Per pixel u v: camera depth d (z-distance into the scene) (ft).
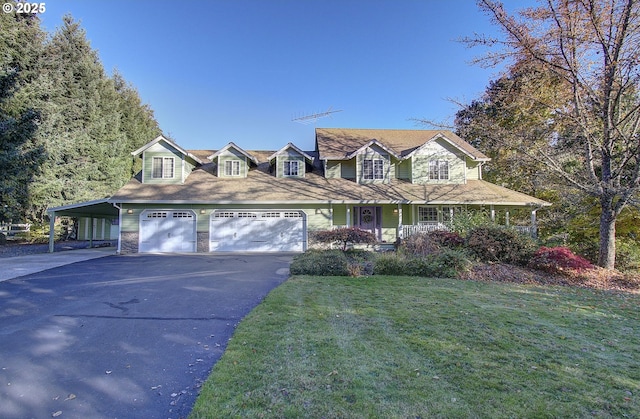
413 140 71.87
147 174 59.77
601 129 38.55
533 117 47.60
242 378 11.29
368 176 62.08
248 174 64.80
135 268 36.99
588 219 45.68
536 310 20.92
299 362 12.53
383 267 33.04
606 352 14.43
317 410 9.40
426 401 9.95
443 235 42.91
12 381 11.62
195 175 63.46
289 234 57.31
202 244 55.88
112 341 15.38
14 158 56.75
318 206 57.88
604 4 32.78
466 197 56.34
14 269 35.58
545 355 13.80
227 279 30.48
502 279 31.19
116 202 53.42
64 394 10.78
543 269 33.81
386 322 17.57
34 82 72.23
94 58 95.25
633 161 38.27
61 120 79.97
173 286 27.37
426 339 15.17
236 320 18.47
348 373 11.65
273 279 30.55
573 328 17.67
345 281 28.96
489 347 14.47
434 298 23.11
